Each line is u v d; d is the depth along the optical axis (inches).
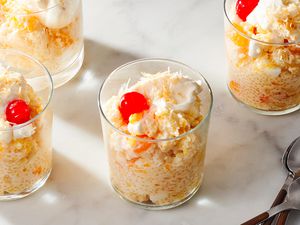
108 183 21.5
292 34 21.3
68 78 24.0
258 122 23.0
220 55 24.9
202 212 20.8
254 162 22.0
